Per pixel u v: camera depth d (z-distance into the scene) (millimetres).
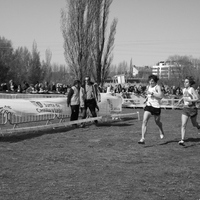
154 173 6191
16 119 10789
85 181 5625
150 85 9070
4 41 73812
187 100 8891
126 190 5191
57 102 12516
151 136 10477
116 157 7453
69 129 11953
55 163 6836
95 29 29516
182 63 76375
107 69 30312
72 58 29516
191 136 10633
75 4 28969
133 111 21562
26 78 76562
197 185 5516
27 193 4984
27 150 8109
